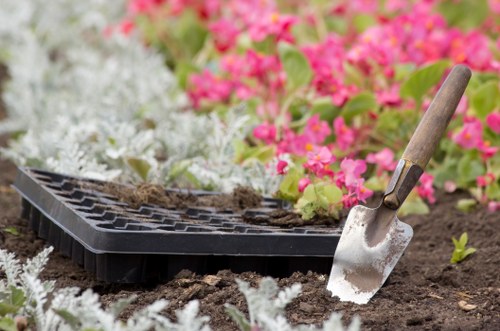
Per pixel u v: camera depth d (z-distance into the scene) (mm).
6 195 6449
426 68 6340
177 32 9734
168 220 4688
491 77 6812
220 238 4375
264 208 5172
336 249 4414
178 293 4297
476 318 4242
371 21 8734
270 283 3662
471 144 6246
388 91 6934
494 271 5004
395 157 6762
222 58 8227
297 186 5164
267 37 7273
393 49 6719
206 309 4113
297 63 6863
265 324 3566
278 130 6656
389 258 4375
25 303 3842
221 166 5965
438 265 5172
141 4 9367
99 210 4789
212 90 7496
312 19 8922
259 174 5605
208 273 4547
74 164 5758
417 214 6207
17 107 7676
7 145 7879
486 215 6074
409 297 4480
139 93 7953
